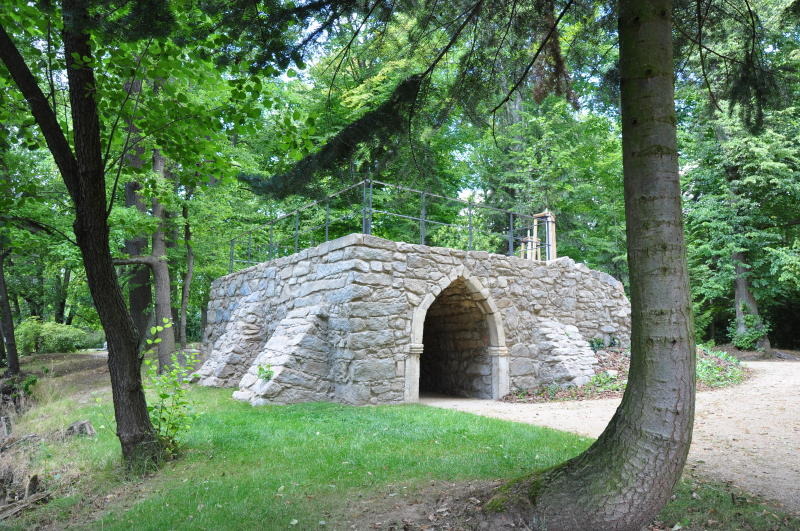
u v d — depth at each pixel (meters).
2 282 13.53
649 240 3.12
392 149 4.51
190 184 6.78
